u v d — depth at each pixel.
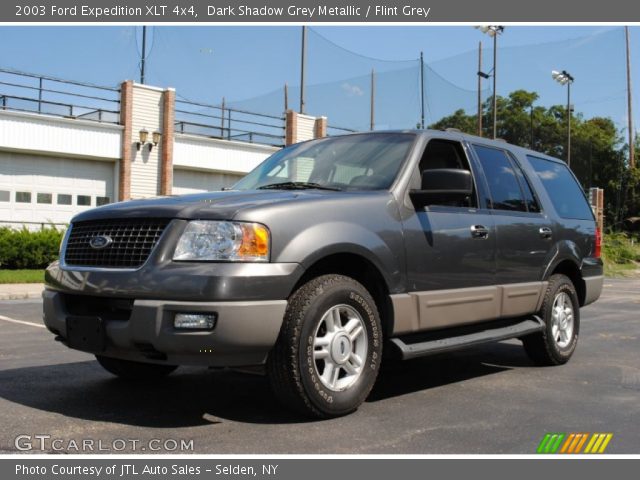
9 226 22.03
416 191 4.66
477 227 5.14
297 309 3.87
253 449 3.50
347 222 4.20
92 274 3.96
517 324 5.71
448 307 4.83
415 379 5.41
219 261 3.71
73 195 24.72
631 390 5.08
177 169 27.62
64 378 5.18
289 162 5.39
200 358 3.69
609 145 42.06
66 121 23.94
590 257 6.69
